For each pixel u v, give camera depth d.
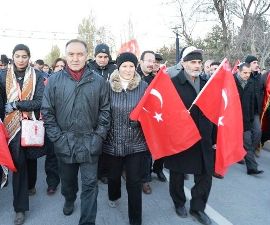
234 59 17.58
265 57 19.42
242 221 4.55
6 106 4.45
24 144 4.36
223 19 19.06
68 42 3.96
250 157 6.50
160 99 4.17
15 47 4.47
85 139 3.95
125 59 4.11
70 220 4.54
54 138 3.95
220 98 4.20
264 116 7.59
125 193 5.46
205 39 20.77
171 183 4.62
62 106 3.92
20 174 4.44
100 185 5.85
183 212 4.63
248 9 18.14
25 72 4.54
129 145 4.12
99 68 6.21
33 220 4.53
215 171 4.30
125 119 4.12
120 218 4.60
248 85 6.51
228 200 5.27
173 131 4.20
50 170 5.39
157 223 4.44
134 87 4.15
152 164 6.04
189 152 4.37
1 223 4.47
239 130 4.27
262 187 5.86
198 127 4.32
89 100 3.92
